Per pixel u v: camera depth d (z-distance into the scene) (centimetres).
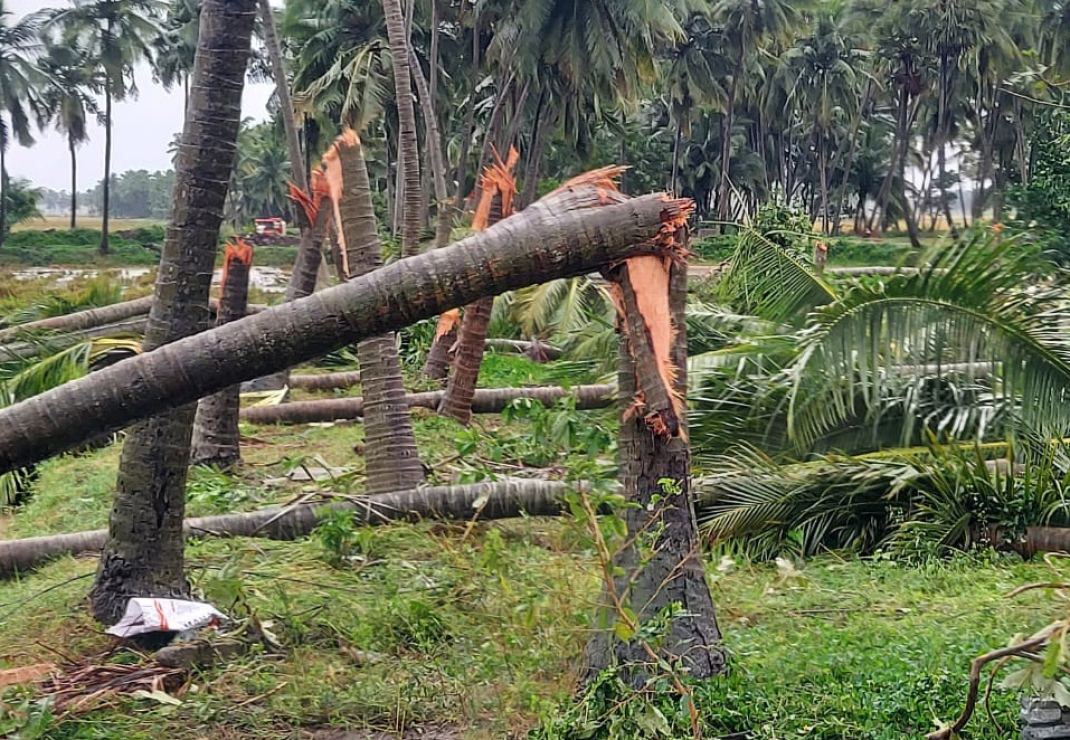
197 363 440
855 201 6925
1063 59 4138
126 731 481
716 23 4512
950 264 810
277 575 682
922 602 636
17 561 762
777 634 572
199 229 602
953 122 5591
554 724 451
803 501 816
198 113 602
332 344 444
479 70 3375
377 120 3141
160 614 575
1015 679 387
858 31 5169
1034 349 821
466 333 1253
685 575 509
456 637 574
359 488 930
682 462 512
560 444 679
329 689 514
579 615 549
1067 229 2084
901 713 464
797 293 1060
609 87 2922
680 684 452
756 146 6000
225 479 913
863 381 823
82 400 439
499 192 1136
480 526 795
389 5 1496
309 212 1294
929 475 801
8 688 513
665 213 459
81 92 5709
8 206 5822
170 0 5306
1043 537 764
